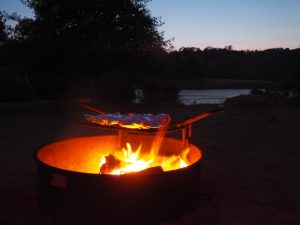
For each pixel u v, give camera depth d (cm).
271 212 319
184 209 299
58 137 696
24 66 1366
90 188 261
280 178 420
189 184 297
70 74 1395
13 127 826
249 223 296
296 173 441
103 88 1385
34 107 1189
